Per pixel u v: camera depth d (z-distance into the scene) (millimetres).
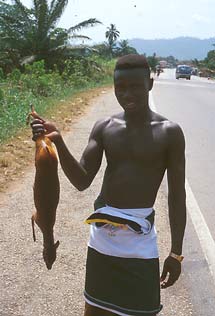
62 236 4680
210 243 4848
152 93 21266
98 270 2389
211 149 9289
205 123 12633
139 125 2326
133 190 2322
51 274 3957
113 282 2365
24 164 7078
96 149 2412
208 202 6188
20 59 26453
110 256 2342
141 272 2340
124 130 2336
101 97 18234
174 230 2385
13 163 7004
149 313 2385
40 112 11734
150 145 2297
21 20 27062
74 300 3611
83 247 4465
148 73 2309
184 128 11617
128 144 2318
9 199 5598
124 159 2332
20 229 4773
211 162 8281
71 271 4020
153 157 2307
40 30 26859
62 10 26828
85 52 29625
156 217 5379
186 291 3844
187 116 13914
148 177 2326
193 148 9328
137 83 2258
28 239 4559
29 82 16922
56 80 20719
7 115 10070
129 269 2334
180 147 2334
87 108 14211
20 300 3580
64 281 3861
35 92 16188
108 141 2361
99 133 2414
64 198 5805
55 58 27453
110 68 32938
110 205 2371
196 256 4527
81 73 25734
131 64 2258
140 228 2320
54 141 2199
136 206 2340
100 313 2443
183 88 27812
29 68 21047
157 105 16250
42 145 2115
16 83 16844
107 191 2381
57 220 5078
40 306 3518
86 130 10211
